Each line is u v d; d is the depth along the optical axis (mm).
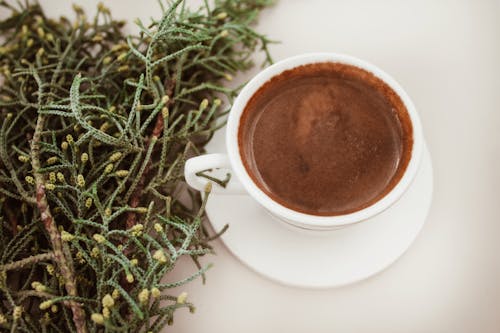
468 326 299
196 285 304
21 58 311
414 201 297
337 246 293
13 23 329
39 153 270
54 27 330
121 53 311
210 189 267
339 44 334
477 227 308
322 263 292
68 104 298
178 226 263
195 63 297
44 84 282
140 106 270
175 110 293
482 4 337
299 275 291
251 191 261
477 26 334
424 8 337
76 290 255
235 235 296
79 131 290
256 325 300
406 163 266
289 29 337
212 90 317
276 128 291
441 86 326
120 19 340
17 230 283
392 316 300
